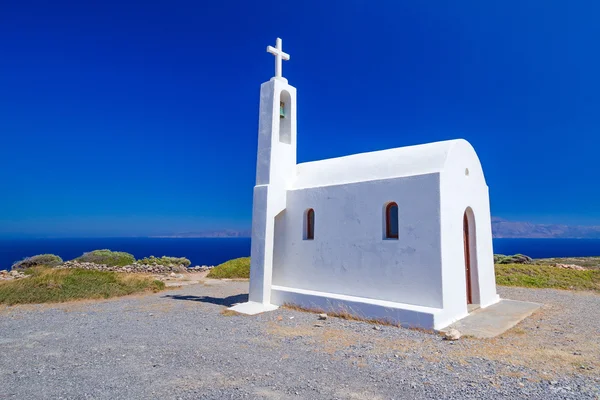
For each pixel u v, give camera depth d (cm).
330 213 1131
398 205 980
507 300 1180
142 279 1695
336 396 481
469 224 1109
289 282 1216
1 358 669
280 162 1245
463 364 596
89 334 842
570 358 620
